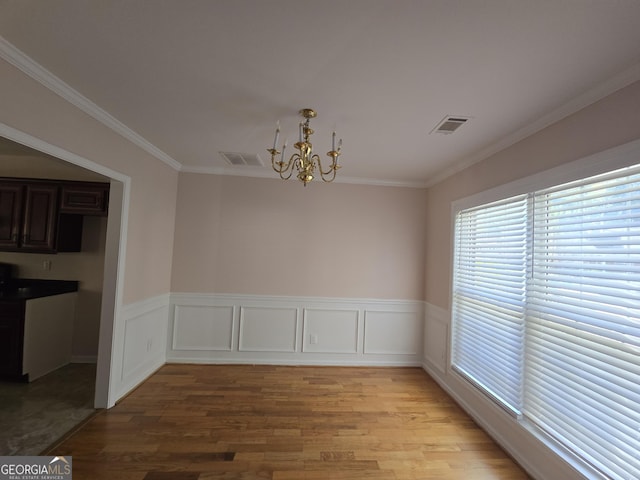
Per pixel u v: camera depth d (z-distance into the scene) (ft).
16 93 5.50
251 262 12.72
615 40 4.43
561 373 6.25
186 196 12.50
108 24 4.58
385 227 13.20
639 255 5.02
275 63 5.42
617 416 5.12
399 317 13.10
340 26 4.45
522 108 6.54
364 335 12.96
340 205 13.09
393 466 6.79
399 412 9.14
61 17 4.45
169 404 9.02
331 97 6.49
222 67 5.60
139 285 9.98
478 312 9.25
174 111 7.45
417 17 4.20
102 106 7.29
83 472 6.19
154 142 9.71
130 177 9.13
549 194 6.86
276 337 12.72
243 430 7.88
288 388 10.44
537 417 6.81
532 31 4.36
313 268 12.92
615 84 5.29
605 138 5.50
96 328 12.08
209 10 4.23
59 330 11.28
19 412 8.34
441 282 11.63
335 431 8.02
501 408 7.70
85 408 8.61
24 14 4.39
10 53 5.22
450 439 7.88
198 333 12.43
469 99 6.33
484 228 9.21
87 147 7.30
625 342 5.05
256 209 12.80
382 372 12.23
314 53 5.10
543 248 7.01
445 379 10.85
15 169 11.51
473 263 9.67
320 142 9.02
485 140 8.38
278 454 7.01
